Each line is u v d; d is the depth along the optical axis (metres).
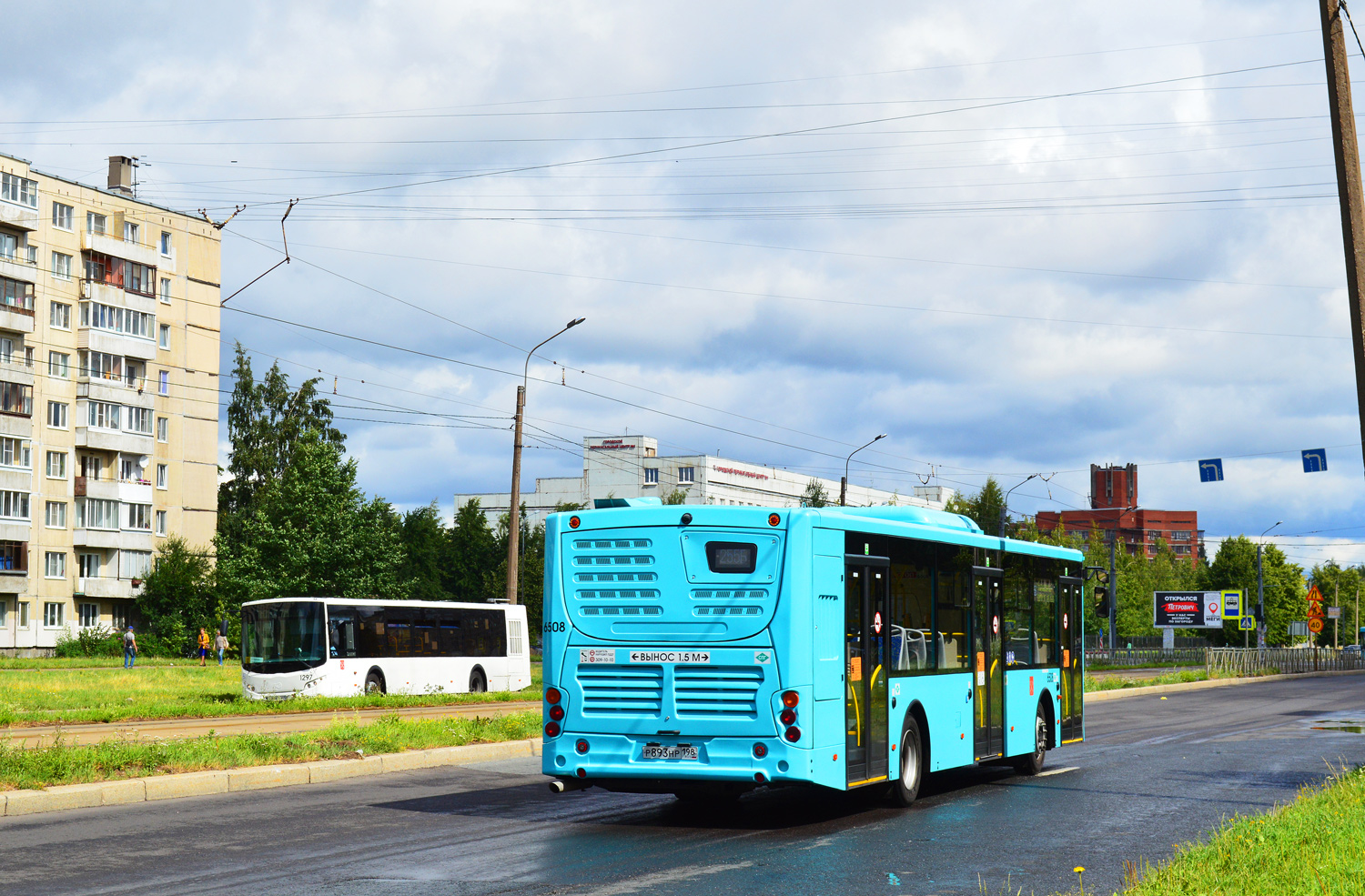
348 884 9.03
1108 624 74.00
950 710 14.76
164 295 78.69
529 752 19.28
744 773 11.84
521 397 42.06
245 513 80.12
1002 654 16.33
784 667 11.87
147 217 77.56
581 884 9.10
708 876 9.47
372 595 62.19
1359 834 9.51
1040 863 10.13
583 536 12.66
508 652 41.31
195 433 80.44
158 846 10.60
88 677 43.50
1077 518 186.12
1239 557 116.06
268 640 35.00
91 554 73.12
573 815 12.92
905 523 14.31
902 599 13.84
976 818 12.84
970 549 15.60
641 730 12.19
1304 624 112.50
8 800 12.41
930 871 9.77
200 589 72.75
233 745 16.70
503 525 126.06
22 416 69.31
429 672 38.19
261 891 8.77
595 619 12.51
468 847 10.77
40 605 70.31
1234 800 14.38
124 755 14.63
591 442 121.44
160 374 78.50
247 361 83.06
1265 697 40.75
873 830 11.99
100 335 73.25
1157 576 116.75
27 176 70.19
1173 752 20.73
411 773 16.67
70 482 72.19
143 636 71.12
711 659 12.05
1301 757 19.95
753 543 12.12
